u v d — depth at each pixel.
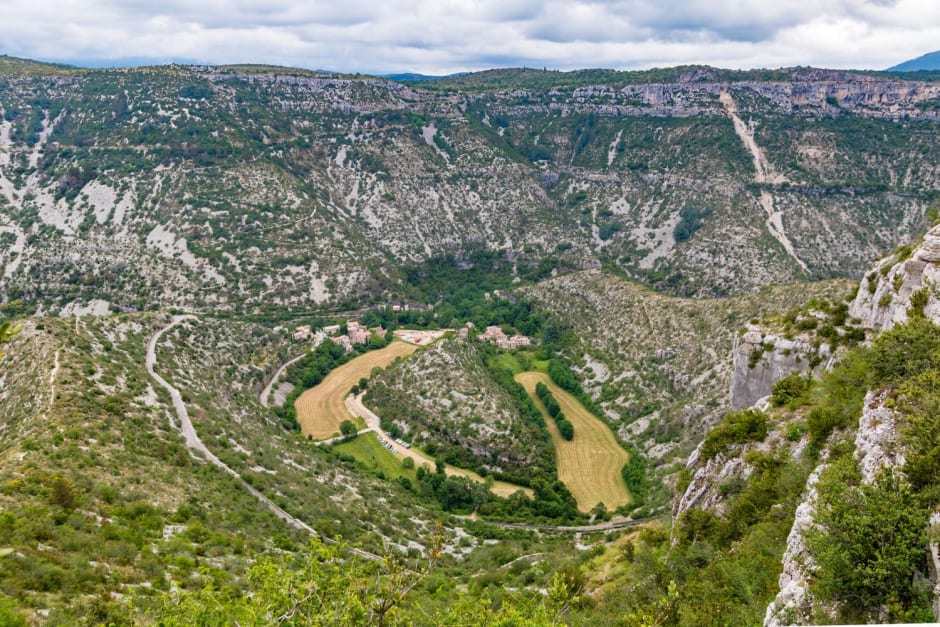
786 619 29.59
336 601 29.16
